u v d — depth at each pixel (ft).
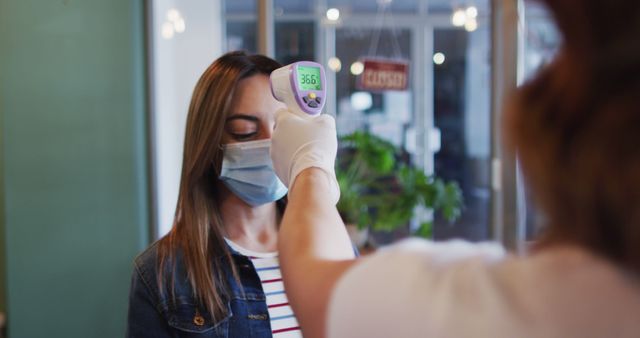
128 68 11.05
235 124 4.54
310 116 3.81
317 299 2.13
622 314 1.69
